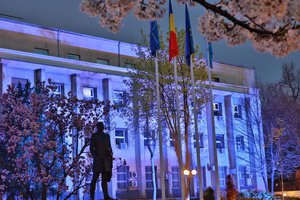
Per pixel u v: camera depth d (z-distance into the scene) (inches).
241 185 2149.4
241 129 2176.4
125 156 1758.1
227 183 1142.3
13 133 1082.1
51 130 1081.4
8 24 1626.5
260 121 2101.4
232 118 2171.5
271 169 1985.7
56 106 1242.0
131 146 1782.7
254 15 285.4
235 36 363.9
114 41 1911.9
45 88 1209.4
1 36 1606.8
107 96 1738.4
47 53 1720.0
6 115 1116.5
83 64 1720.0
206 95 1498.5
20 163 1029.8
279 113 2119.8
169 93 1482.5
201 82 1478.8
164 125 1653.5
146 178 1807.3
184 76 1448.1
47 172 1032.2
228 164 2130.9
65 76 1662.2
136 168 1786.4
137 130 1729.8
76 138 1170.0
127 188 1747.0
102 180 745.0
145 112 1567.4
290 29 316.8
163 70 1453.0
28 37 1675.7
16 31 1647.4
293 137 2080.5
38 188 1094.4
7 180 1080.2
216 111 2154.3
